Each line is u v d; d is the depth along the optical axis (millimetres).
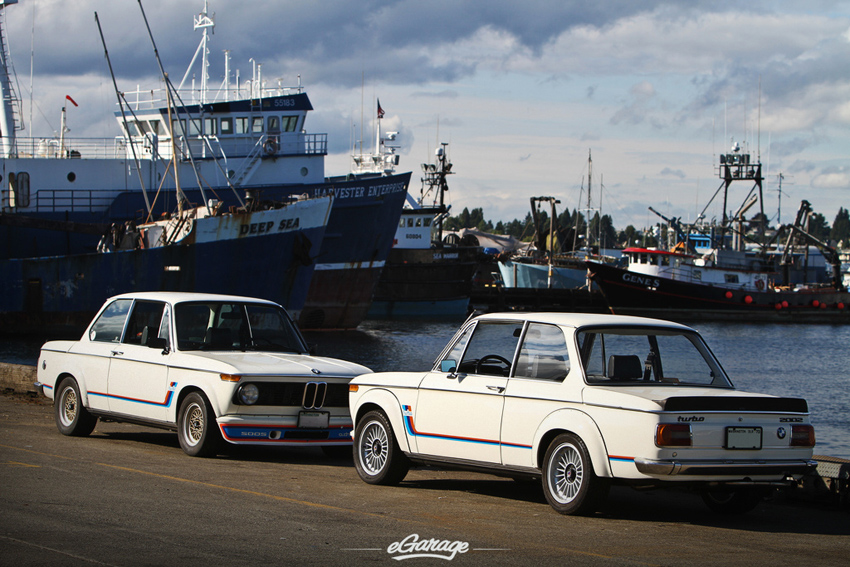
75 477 8766
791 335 61938
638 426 7145
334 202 49375
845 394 30156
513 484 9898
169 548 6023
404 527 7047
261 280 39906
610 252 134250
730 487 7535
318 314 51469
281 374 10578
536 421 7875
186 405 10844
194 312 11641
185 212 38844
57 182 43281
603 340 8031
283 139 47531
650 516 8156
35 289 40125
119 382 11766
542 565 5949
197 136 46312
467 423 8477
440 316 70000
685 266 78500
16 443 11180
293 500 8078
